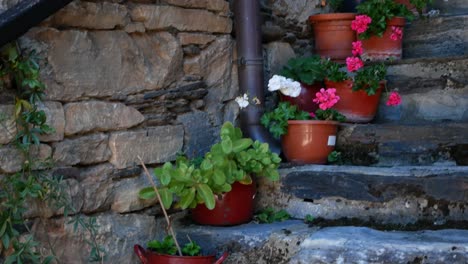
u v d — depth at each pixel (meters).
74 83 2.55
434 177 2.83
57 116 2.49
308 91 3.56
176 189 2.70
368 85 3.43
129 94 2.77
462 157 3.21
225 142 2.73
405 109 3.64
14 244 2.32
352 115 3.48
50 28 2.46
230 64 3.31
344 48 3.86
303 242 2.71
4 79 2.34
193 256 2.64
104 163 2.69
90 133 2.63
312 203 3.05
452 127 3.22
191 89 3.06
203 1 3.11
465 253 2.43
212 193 2.70
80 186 2.58
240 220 2.96
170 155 2.96
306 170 3.07
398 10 3.85
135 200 2.80
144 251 2.76
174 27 2.96
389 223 2.89
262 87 3.36
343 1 4.21
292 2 3.81
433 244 2.49
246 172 2.87
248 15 3.31
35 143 2.36
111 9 2.68
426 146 3.24
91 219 2.55
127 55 2.76
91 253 2.54
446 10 4.30
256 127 3.34
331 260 2.60
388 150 3.29
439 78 3.57
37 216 2.44
